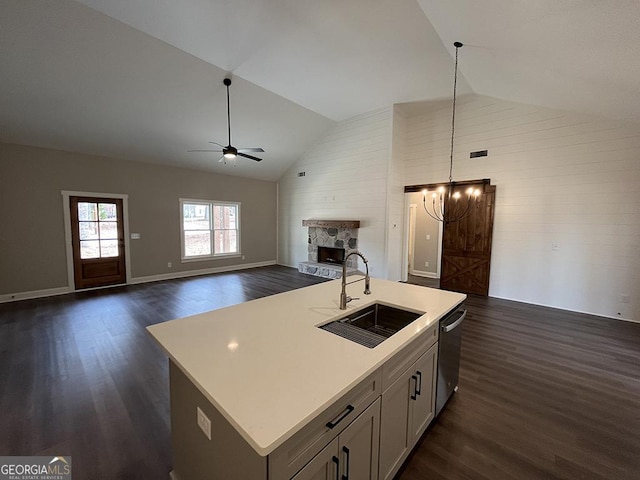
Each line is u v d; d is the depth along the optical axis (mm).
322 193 7301
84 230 5527
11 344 3215
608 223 4078
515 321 3951
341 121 6633
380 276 6113
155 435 1898
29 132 4594
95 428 1951
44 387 2410
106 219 5785
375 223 6160
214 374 1104
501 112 4883
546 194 4539
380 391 1301
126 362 2828
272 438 780
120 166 5891
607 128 4008
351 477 1173
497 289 5102
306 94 5133
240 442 927
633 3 1690
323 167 7191
